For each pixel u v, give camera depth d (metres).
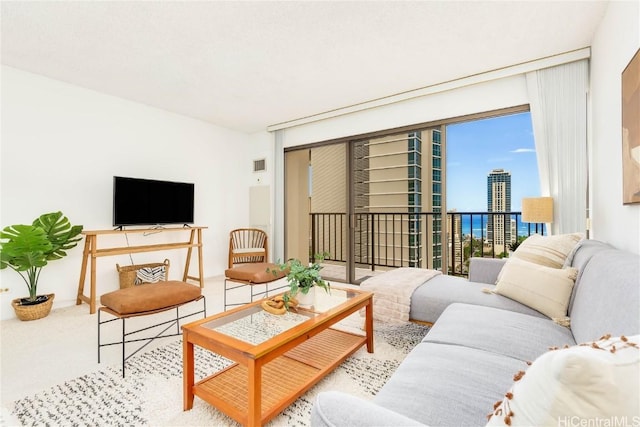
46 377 1.85
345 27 2.33
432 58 2.79
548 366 0.48
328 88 3.46
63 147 3.28
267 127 4.95
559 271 1.81
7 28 2.33
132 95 3.66
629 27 1.74
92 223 3.48
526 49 2.64
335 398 0.75
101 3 2.05
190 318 2.89
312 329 1.63
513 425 0.52
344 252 5.62
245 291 3.88
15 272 2.96
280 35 2.43
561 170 2.73
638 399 0.41
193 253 4.49
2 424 1.45
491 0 2.04
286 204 4.99
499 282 2.09
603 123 2.24
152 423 1.45
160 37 2.45
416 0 2.04
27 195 3.05
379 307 2.31
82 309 3.15
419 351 1.35
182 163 4.36
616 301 1.08
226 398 1.50
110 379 1.83
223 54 2.72
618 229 1.95
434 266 4.55
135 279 3.63
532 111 2.88
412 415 0.90
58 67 2.96
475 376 1.10
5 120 2.93
